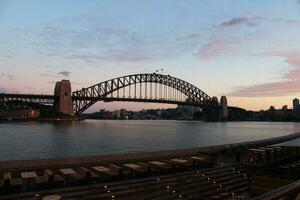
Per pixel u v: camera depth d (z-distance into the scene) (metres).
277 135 173.12
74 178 34.31
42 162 38.25
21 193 29.20
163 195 31.05
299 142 125.19
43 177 33.50
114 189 31.84
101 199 28.73
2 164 35.72
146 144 105.69
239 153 58.69
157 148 93.88
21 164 36.72
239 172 43.03
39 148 89.25
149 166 40.28
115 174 36.59
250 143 87.44
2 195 28.55
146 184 34.28
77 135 141.38
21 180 31.75
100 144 103.19
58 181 32.47
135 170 39.12
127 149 90.19
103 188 32.22
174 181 36.53
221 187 35.66
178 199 30.33
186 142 116.19
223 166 47.19
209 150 61.50
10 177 31.95
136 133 164.50
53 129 184.50
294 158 50.38
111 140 118.94
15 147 90.56
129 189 32.25
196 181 37.34
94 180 34.69
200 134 164.38
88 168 39.72
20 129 179.75
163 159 49.41
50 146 94.88
